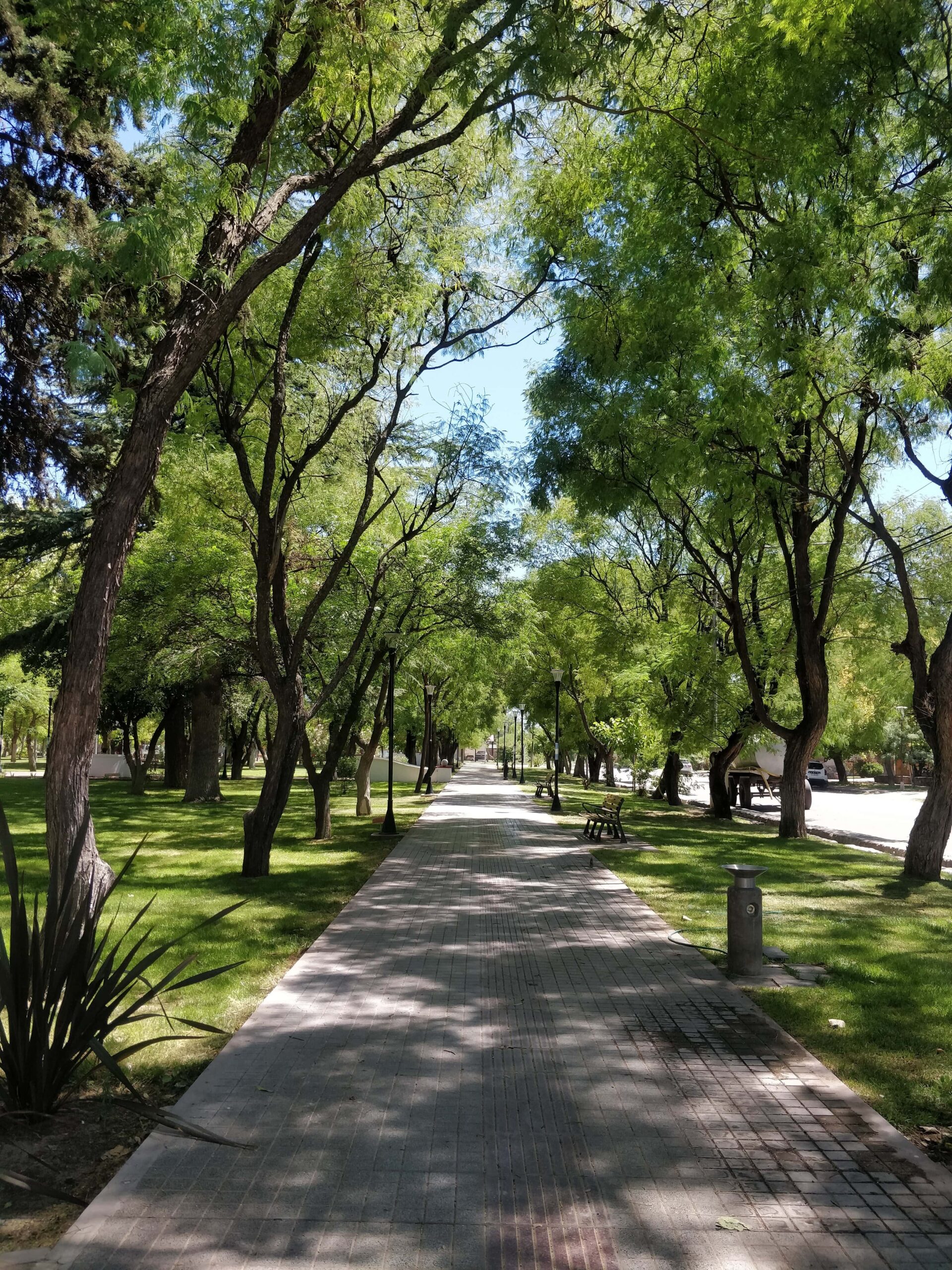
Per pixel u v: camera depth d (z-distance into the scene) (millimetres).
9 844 5055
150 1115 4410
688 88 10852
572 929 10531
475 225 14180
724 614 25641
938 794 15094
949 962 9031
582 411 17906
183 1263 3666
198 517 18172
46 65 12500
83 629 7219
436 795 40781
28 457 16219
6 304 14266
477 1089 5562
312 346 13953
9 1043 5043
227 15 8258
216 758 31234
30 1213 4141
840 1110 5328
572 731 44375
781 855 18094
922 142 10516
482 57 8656
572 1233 3938
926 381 12047
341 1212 4078
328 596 20516
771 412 13031
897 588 23016
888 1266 3729
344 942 9641
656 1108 5332
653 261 14578
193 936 9867
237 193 8477
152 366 7727
